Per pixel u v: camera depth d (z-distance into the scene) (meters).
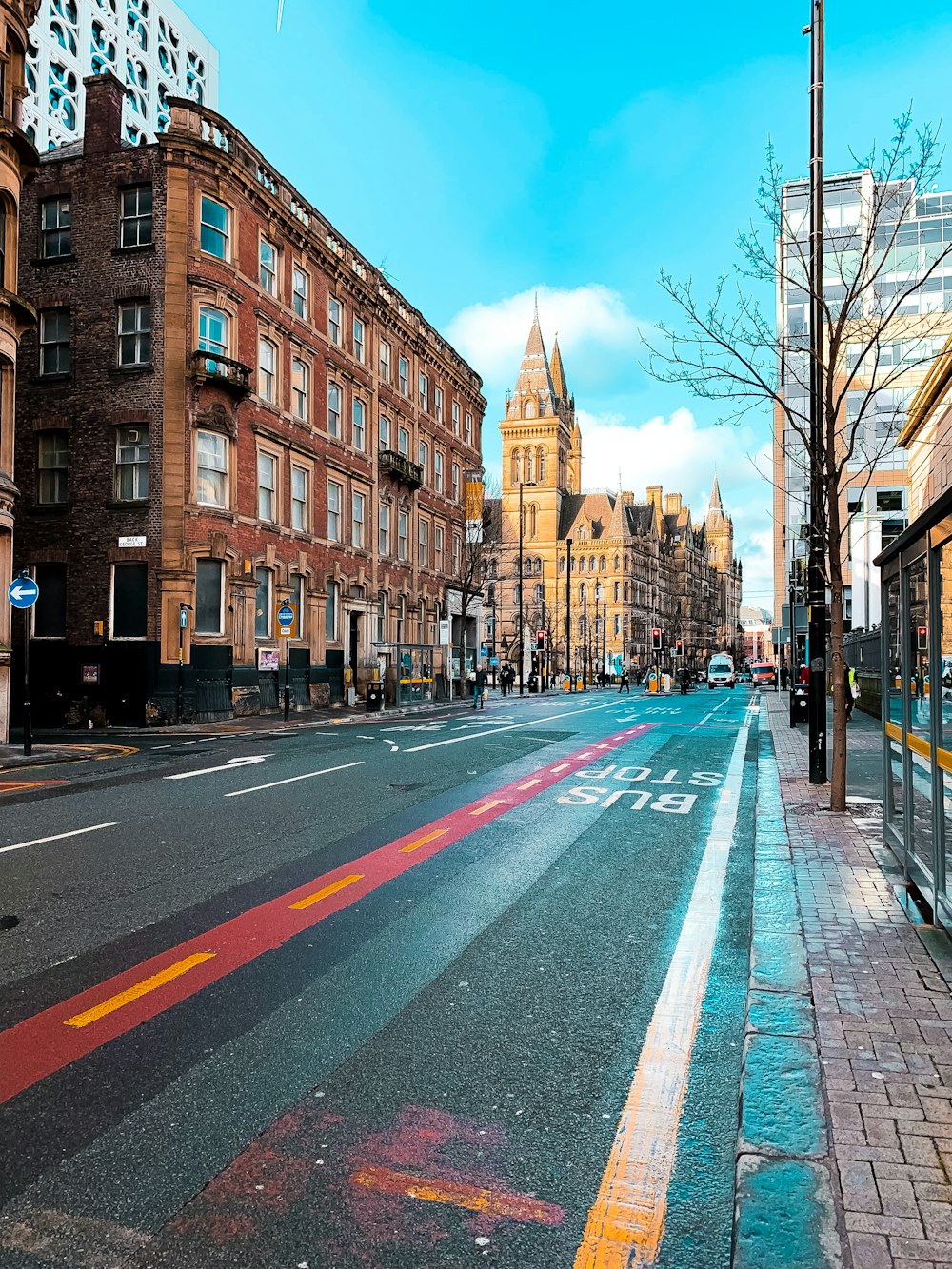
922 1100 3.43
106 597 24.81
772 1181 2.95
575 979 5.18
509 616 113.19
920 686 6.06
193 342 25.27
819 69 11.06
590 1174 3.23
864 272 12.76
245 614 26.73
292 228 30.00
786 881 6.74
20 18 19.27
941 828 5.37
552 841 8.93
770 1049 3.90
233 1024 4.48
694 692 67.31
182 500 24.72
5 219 18.78
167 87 75.50
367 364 36.56
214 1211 2.97
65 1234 2.85
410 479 39.41
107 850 8.30
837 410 10.95
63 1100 3.72
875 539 47.66
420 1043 4.29
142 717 23.97
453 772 13.80
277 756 16.06
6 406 18.81
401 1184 3.14
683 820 10.12
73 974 5.16
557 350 128.00
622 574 113.25
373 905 6.55
